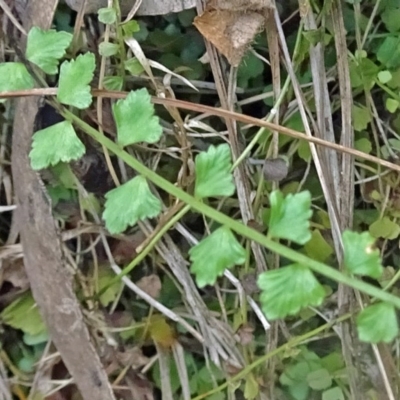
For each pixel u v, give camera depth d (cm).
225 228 23
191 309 27
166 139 26
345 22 27
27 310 26
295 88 26
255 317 27
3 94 24
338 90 27
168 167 27
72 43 26
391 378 26
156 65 26
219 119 27
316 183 27
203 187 23
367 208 27
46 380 26
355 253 23
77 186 26
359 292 26
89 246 27
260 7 25
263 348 27
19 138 25
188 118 26
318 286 22
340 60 26
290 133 24
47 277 26
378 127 27
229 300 27
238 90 27
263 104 27
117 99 25
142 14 26
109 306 27
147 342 27
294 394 27
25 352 27
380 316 22
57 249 26
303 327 27
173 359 27
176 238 27
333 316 26
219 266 23
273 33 26
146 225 26
